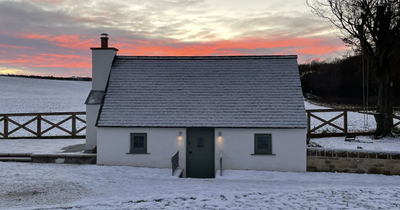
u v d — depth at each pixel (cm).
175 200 791
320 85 6769
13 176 1066
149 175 1131
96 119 1293
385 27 1516
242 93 1317
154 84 1370
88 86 8419
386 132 1539
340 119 2362
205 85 1358
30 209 730
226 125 1216
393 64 3181
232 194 845
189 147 1259
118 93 1339
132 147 1259
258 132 1215
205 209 725
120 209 723
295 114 1224
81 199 840
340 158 1199
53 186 965
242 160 1220
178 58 1468
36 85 7506
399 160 1154
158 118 1256
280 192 864
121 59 1460
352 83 5700
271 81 1347
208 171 1255
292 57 1432
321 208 730
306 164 1209
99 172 1148
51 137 1736
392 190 874
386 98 1561
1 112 3675
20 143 1568
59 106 4450
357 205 748
